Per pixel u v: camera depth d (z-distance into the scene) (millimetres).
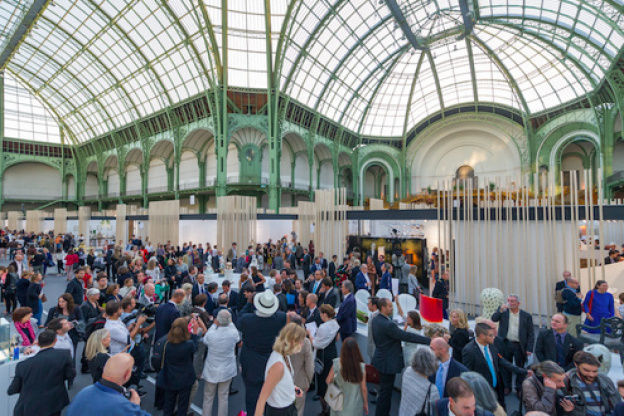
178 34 30875
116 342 4828
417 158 45938
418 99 43406
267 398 3379
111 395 2535
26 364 3598
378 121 46000
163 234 21953
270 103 34062
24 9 29219
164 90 37688
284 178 41156
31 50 39062
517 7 28281
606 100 31203
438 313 5695
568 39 27719
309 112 38719
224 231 18375
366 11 30797
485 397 3027
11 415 4637
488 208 9492
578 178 37594
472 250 9656
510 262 9148
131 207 28688
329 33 32375
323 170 46500
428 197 26781
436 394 3398
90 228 31188
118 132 48000
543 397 3312
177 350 4250
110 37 34438
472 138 43312
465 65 37656
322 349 4934
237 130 36875
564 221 8328
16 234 28000
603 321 5316
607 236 18062
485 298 6570
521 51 33594
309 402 5176
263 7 28500
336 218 15039
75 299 7465
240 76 33344
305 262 13820
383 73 40656
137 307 6750
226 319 4539
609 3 22406
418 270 12312
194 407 5117
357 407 3738
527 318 5074
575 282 7012
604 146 31766
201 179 41344
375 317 4496
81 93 45594
